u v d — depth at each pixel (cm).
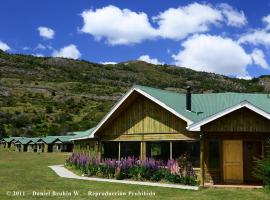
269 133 2056
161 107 2483
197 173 2216
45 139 8819
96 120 12512
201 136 2069
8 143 10356
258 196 1716
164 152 2522
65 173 2920
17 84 19462
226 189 1917
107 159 2584
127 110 2681
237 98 2619
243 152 2234
